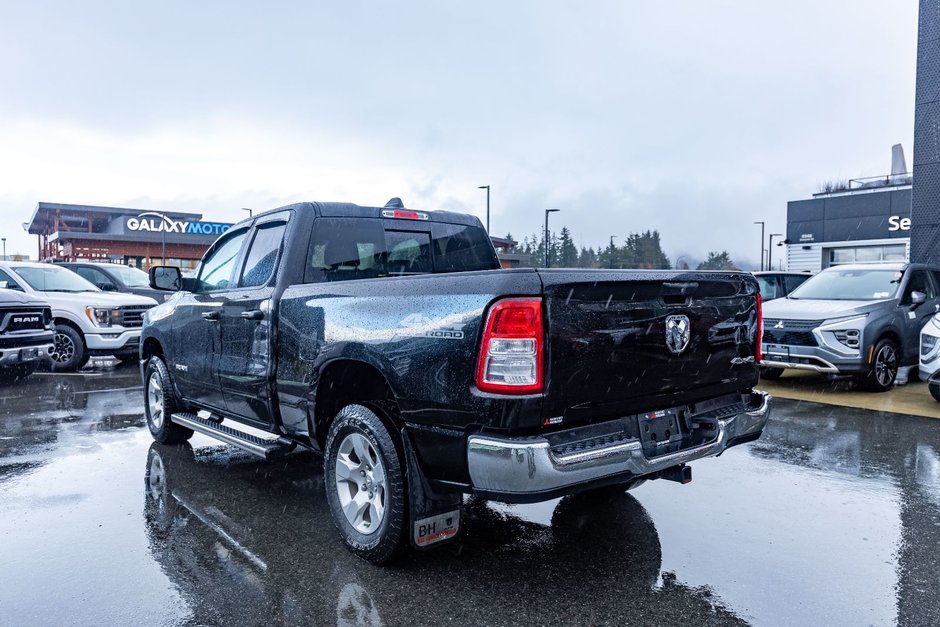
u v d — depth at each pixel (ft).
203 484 16.62
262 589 11.05
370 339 11.62
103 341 36.50
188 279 18.75
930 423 23.31
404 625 9.93
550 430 10.10
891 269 32.71
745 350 13.41
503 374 9.68
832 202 104.01
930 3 45.32
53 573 11.65
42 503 15.20
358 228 15.64
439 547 12.74
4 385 32.01
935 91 45.57
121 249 160.35
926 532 13.39
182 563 12.03
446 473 10.71
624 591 10.96
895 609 10.37
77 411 25.63
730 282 12.90
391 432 11.38
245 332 15.26
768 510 14.66
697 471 17.63
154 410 20.70
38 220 186.70
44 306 32.09
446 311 10.43
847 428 22.56
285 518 14.26
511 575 11.53
